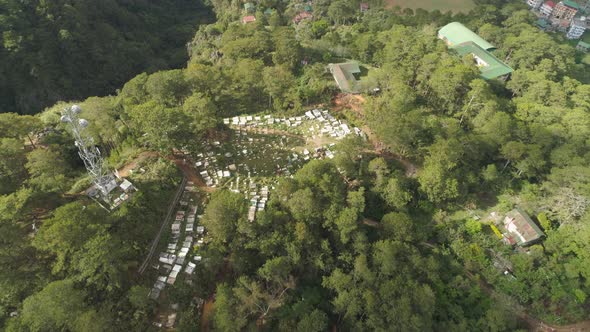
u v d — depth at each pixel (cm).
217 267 5678
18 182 6172
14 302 4700
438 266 5881
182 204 6425
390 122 7356
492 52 12675
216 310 4909
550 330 5794
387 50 10544
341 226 5831
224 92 8725
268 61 10912
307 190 5906
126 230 5503
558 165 7350
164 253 5728
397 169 7400
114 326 4712
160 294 5322
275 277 5394
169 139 6506
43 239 4550
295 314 5331
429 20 15112
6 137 6825
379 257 5694
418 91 9562
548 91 9431
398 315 5078
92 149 5744
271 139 8119
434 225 6788
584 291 6000
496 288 6025
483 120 8138
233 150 7700
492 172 7250
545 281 6012
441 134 7650
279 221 5922
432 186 6812
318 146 8031
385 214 6719
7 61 11469
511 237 6688
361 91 9375
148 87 8250
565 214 6512
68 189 6253
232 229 5712
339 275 5469
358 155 7625
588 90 9875
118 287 4997
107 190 5972
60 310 4106
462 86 8931
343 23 16350
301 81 9900
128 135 7212
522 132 7819
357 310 5200
